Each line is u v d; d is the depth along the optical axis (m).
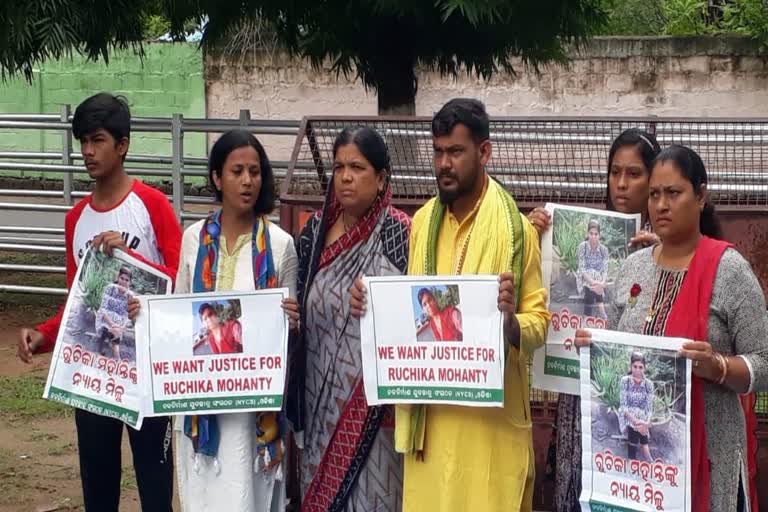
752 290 3.69
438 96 17.80
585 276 4.48
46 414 7.95
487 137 4.16
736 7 18.19
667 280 3.81
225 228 4.61
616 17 20.27
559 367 4.52
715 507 3.71
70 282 4.99
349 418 4.43
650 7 20.45
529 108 17.70
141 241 4.86
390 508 4.45
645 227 4.52
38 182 18.33
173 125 10.72
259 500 4.55
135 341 4.52
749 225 5.68
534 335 4.12
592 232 4.47
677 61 17.33
